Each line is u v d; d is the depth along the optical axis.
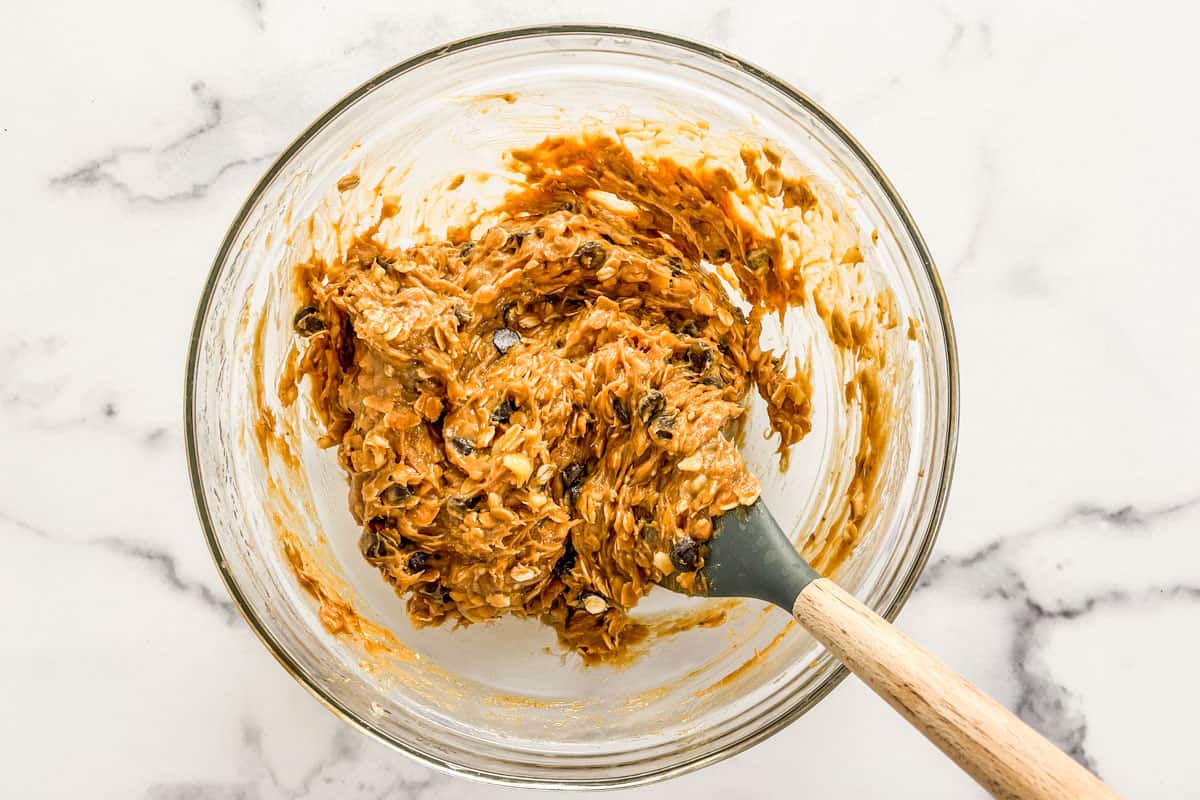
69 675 0.56
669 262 0.55
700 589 0.49
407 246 0.55
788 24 0.57
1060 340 0.57
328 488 0.53
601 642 0.53
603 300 0.53
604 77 0.51
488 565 0.50
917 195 0.57
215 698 0.56
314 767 0.56
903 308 0.50
